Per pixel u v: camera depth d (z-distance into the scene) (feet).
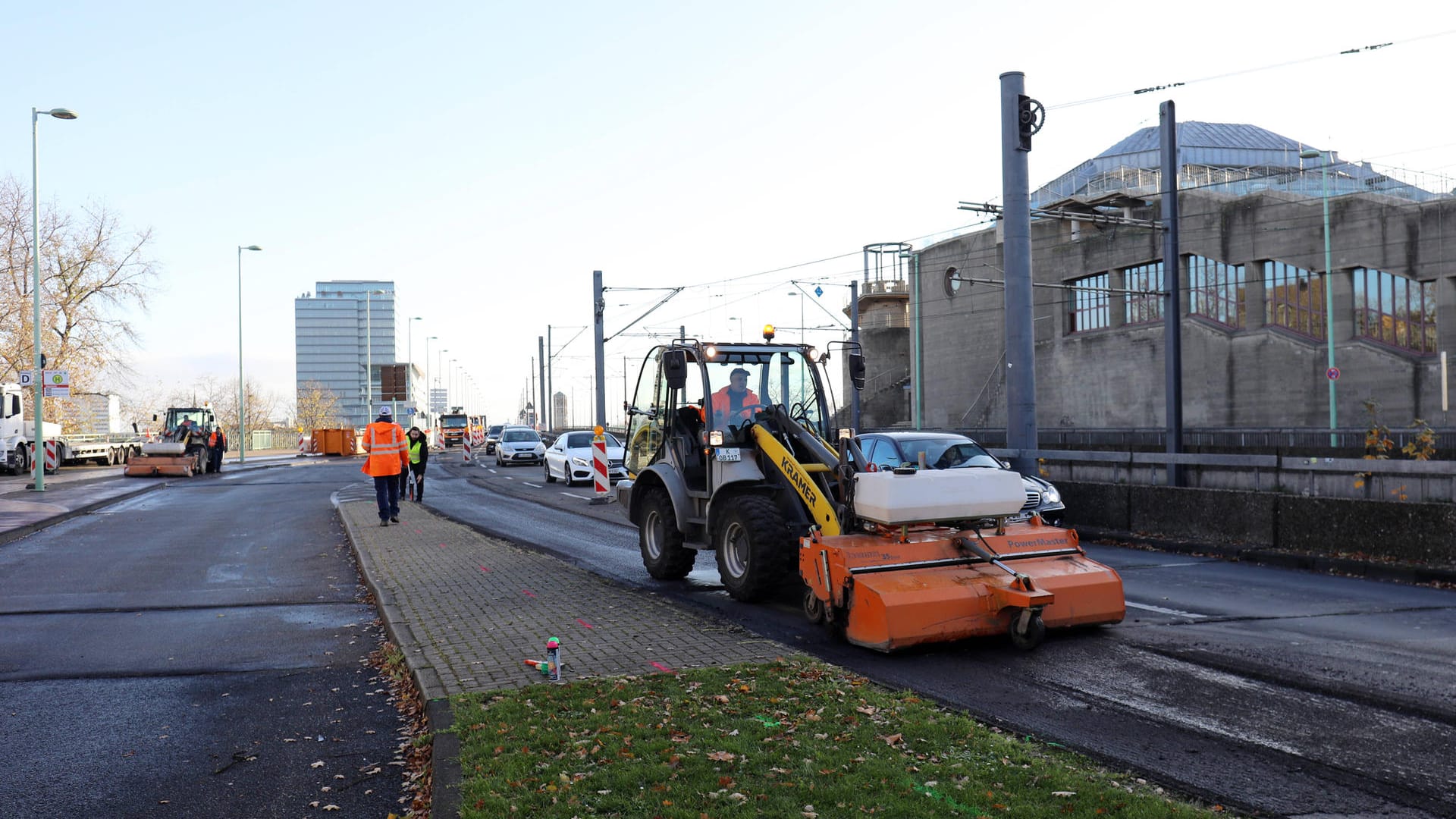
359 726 20.30
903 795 14.30
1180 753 17.24
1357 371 123.85
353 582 38.86
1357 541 39.47
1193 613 29.99
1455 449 82.07
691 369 36.29
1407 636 26.43
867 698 19.72
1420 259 117.70
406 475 78.23
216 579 39.96
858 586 25.27
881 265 230.68
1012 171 53.11
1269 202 133.08
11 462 125.08
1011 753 16.44
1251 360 135.74
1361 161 120.26
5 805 16.20
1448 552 36.37
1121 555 44.88
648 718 18.24
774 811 13.73
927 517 26.71
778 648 24.57
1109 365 156.15
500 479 115.96
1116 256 153.89
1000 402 174.19
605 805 14.05
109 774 17.66
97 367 174.29
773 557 31.22
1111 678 22.47
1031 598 24.20
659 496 37.47
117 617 32.09
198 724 20.54
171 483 108.27
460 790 14.88
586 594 33.04
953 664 24.02
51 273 170.50
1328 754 17.15
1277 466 45.44
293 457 221.05
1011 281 53.21
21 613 32.96
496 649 24.62
